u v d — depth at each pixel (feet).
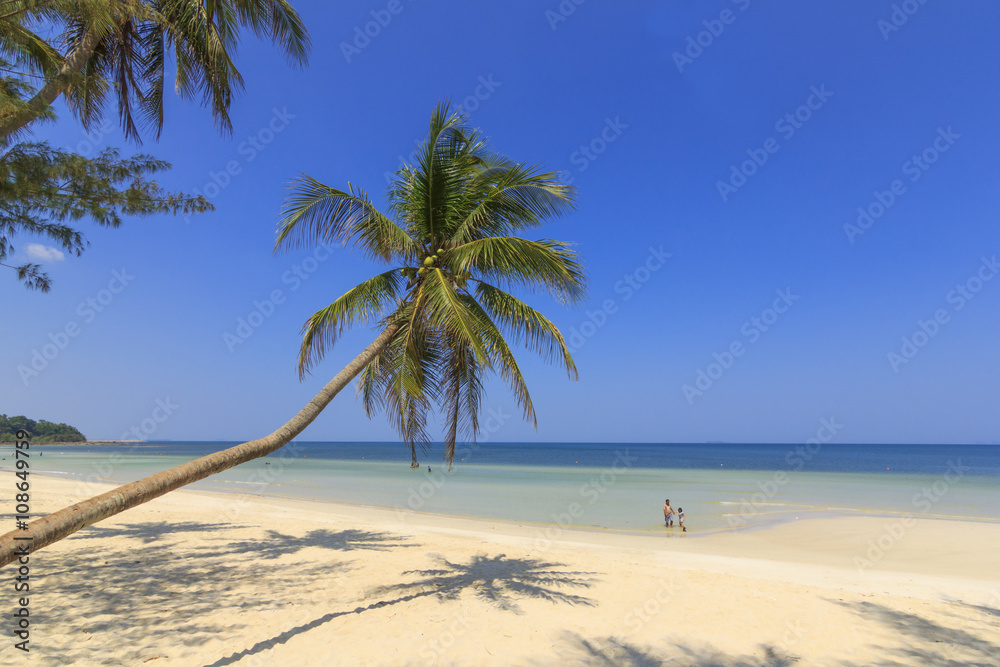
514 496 91.56
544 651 21.18
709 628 24.35
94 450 388.37
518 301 26.86
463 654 20.57
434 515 67.87
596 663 20.20
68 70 21.48
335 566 34.96
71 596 25.08
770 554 46.34
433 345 28.22
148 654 18.90
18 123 20.42
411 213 27.94
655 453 379.76
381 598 27.89
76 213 25.95
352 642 21.22
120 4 20.39
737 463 231.30
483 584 31.50
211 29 23.17
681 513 57.98
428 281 24.57
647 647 21.90
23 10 19.97
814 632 24.08
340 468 176.96
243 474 146.00
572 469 180.45
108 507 12.92
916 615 26.99
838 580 36.14
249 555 37.04
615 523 64.18
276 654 19.66
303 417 19.24
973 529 57.93
